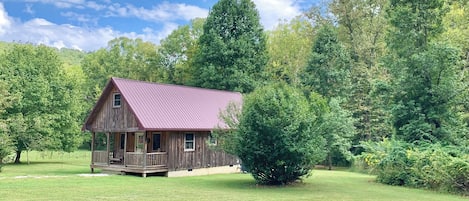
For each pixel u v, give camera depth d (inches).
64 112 1395.2
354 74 1531.7
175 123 924.0
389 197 622.8
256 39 1679.4
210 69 1581.0
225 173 1032.2
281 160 722.8
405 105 909.8
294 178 770.2
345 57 1512.1
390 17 978.1
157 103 956.6
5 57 1427.2
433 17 932.0
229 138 758.5
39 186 671.1
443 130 863.7
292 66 1845.5
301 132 713.6
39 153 1893.5
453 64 879.7
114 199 551.5
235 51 1601.9
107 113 976.9
